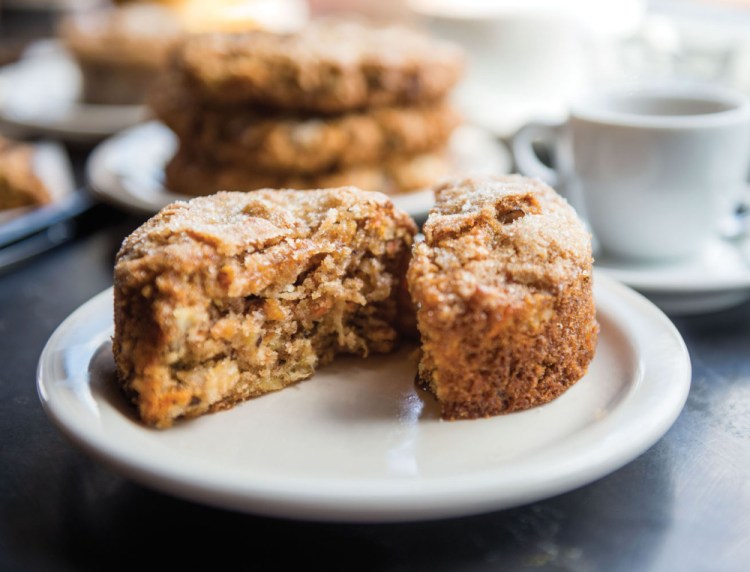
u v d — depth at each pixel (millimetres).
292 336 241
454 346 209
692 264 313
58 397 202
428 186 373
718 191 296
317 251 235
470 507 169
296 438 208
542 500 193
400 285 254
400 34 429
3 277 325
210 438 208
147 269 212
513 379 214
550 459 178
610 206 305
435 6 491
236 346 226
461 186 254
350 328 252
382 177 371
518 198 234
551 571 174
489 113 480
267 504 169
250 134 353
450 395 214
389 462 196
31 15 855
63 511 195
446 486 170
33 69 642
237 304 225
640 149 288
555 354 217
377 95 368
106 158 396
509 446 201
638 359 224
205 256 216
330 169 365
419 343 260
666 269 311
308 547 183
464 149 422
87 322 243
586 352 227
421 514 169
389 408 223
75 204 373
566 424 209
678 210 296
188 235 219
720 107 307
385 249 250
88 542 185
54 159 428
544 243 221
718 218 305
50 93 572
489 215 229
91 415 197
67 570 177
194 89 357
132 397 213
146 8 590
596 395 219
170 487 175
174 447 202
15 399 241
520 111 476
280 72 351
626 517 189
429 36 474
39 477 207
